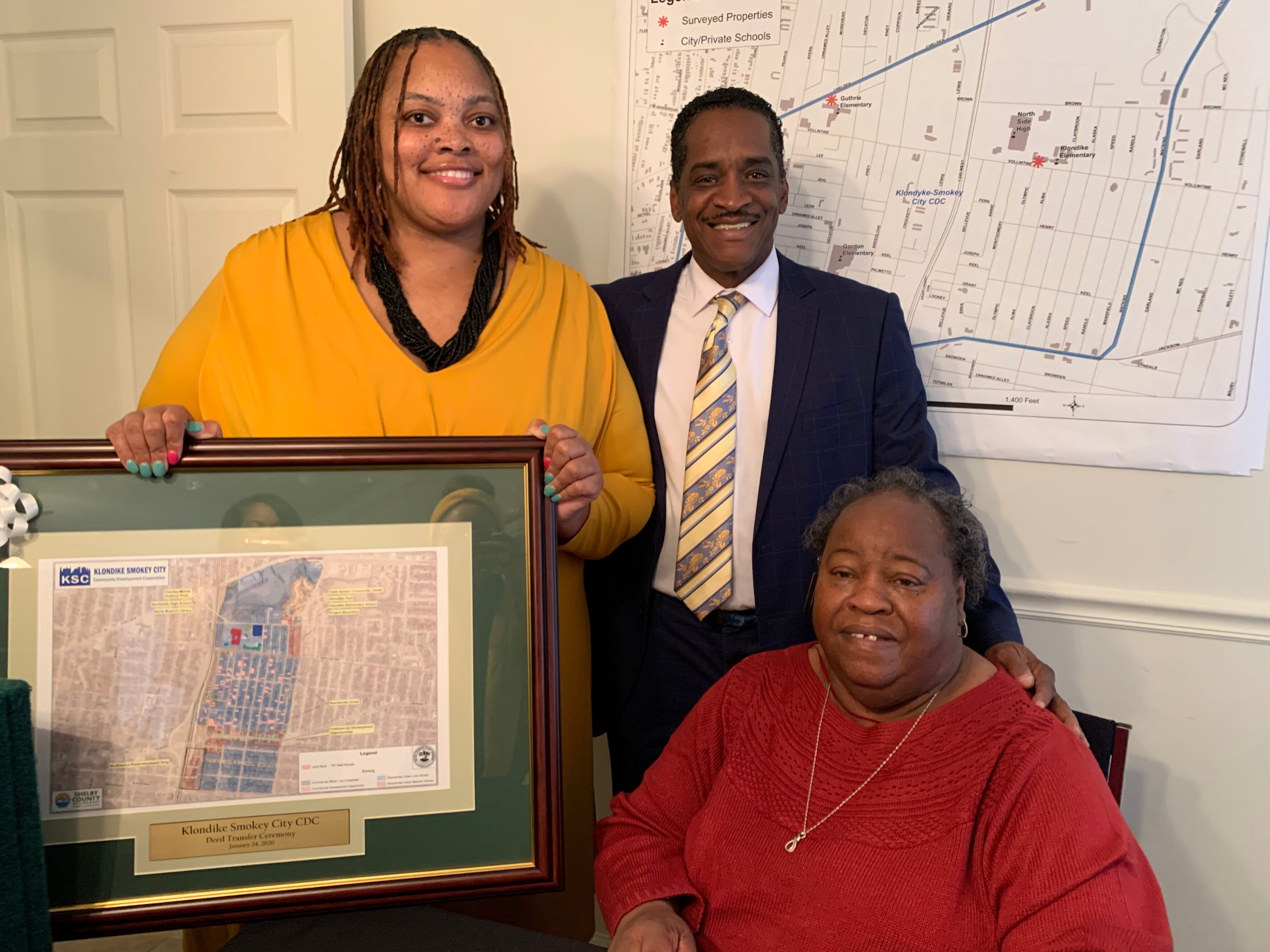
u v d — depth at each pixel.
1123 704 1.69
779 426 1.45
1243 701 1.63
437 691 0.94
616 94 1.81
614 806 1.10
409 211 1.24
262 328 1.22
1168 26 1.53
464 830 0.93
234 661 0.90
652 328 1.56
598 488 1.13
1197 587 1.64
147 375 2.06
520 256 1.37
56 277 2.07
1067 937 0.80
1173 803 1.68
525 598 0.97
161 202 1.99
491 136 1.23
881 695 0.95
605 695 1.60
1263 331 1.54
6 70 2.03
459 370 1.24
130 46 1.96
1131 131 1.57
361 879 0.91
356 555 0.94
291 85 1.90
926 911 0.88
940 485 1.46
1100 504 1.67
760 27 1.72
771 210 1.44
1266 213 1.52
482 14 1.88
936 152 1.67
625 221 1.84
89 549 0.89
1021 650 1.21
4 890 0.77
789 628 1.43
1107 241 1.60
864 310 1.50
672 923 0.94
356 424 1.20
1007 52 1.61
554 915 1.43
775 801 0.98
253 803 0.89
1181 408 1.60
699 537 1.46
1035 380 1.67
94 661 0.88
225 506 0.92
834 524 1.04
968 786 0.90
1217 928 1.69
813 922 0.91
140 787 0.88
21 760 0.79
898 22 1.65
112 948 1.83
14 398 2.11
